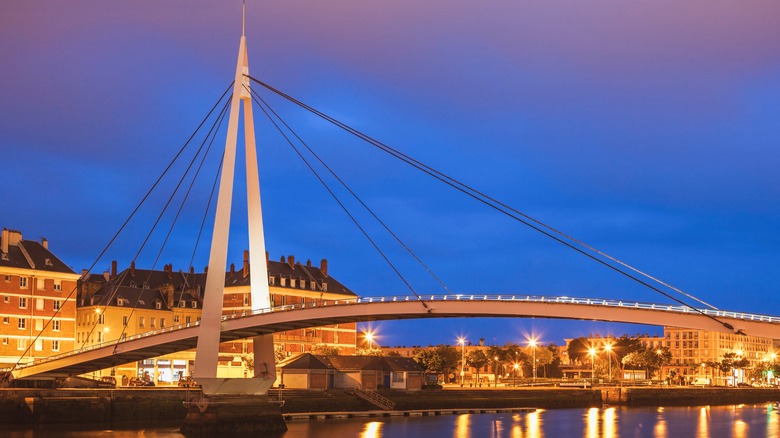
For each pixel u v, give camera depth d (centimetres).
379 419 11600
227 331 10675
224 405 9181
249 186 10606
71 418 9850
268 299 10638
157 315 16925
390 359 15138
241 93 10269
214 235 9419
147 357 12225
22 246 14525
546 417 12456
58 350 14375
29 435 8625
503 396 14988
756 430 10444
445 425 10662
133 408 10331
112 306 16238
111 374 15100
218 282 9356
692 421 11938
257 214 10588
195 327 11169
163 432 9194
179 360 16075
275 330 11162
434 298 10294
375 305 10538
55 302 14500
